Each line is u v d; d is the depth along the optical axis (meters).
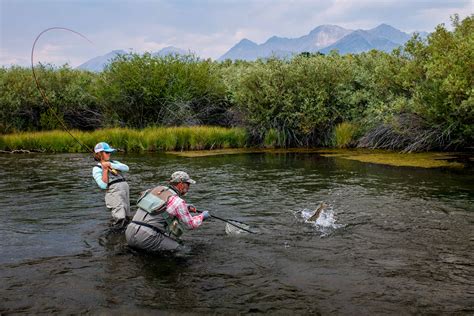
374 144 18.27
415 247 6.07
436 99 15.30
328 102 20.25
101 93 23.64
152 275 5.16
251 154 17.06
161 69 23.41
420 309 4.35
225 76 25.75
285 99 19.94
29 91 23.14
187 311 4.33
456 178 11.02
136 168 13.30
